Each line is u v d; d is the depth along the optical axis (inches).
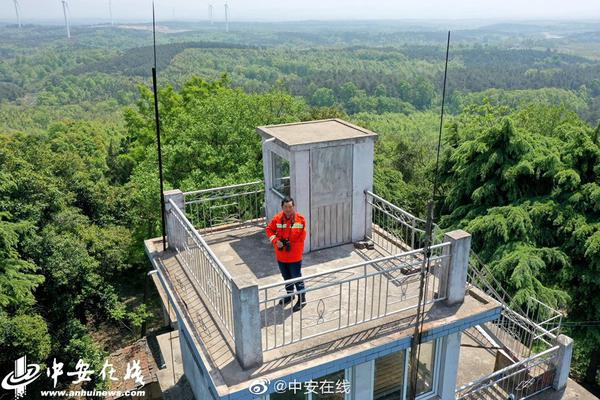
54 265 745.6
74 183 973.2
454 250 279.3
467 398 375.6
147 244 377.7
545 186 617.0
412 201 1028.5
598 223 543.8
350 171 346.0
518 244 546.0
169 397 371.6
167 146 900.0
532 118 956.6
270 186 378.3
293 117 991.0
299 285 288.4
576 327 591.2
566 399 404.2
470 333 453.7
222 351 247.4
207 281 290.5
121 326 1002.7
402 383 298.8
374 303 290.4
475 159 642.8
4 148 872.9
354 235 362.0
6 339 608.1
